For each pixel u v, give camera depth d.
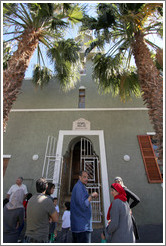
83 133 6.31
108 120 6.58
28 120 6.79
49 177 5.54
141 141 6.05
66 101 7.22
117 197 2.26
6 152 6.11
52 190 3.08
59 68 6.06
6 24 4.54
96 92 7.37
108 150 5.94
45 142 6.25
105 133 6.29
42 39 5.08
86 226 2.15
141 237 3.82
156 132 2.96
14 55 3.86
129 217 2.12
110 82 5.95
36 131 6.52
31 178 5.58
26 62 3.88
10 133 6.51
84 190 2.44
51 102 7.24
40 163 5.84
